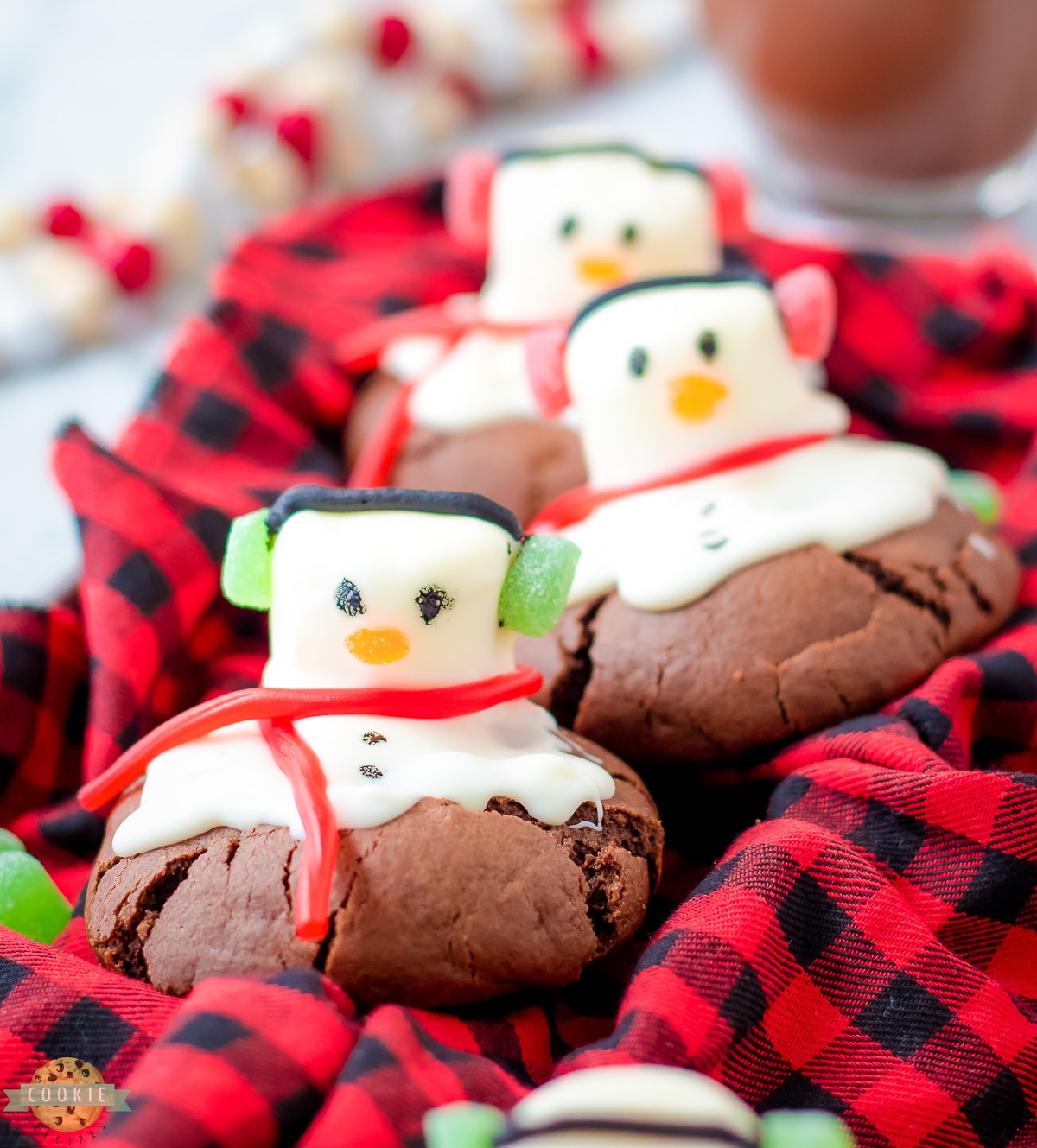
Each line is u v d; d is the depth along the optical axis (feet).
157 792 0.92
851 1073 0.89
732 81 1.44
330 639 0.93
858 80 1.35
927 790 0.94
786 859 0.92
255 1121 0.82
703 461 1.07
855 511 1.05
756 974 0.89
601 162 1.23
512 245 1.23
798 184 1.54
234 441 1.23
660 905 0.99
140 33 2.05
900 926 0.91
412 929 0.88
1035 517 1.16
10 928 0.95
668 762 1.03
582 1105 0.78
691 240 1.22
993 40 1.32
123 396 1.39
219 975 0.88
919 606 1.04
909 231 1.50
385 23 1.68
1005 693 1.02
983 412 1.26
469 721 0.94
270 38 1.70
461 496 0.93
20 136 1.84
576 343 1.09
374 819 0.89
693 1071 0.85
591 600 1.05
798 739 1.02
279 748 0.92
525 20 1.81
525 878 0.90
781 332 1.08
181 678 1.11
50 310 1.42
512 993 0.91
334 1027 0.85
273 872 0.89
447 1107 0.82
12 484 1.31
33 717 1.08
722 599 1.03
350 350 1.28
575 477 1.18
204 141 1.52
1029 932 0.94
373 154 1.65
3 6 2.14
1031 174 1.57
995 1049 0.89
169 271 1.51
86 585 1.09
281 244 1.38
